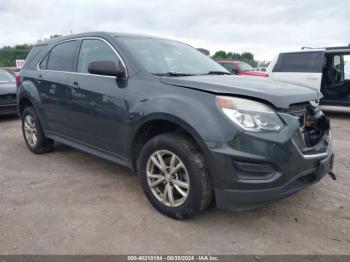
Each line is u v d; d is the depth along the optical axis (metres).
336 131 6.84
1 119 8.30
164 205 2.97
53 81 4.26
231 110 2.54
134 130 3.12
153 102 2.93
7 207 3.16
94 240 2.62
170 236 2.69
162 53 3.71
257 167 2.48
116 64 3.45
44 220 2.92
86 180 3.88
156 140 2.93
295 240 2.65
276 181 2.49
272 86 2.87
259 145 2.46
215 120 2.56
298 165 2.57
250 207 2.58
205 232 2.76
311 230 2.80
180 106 2.73
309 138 2.82
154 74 3.17
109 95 3.38
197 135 2.60
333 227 2.85
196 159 2.68
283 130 2.53
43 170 4.23
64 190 3.58
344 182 3.85
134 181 3.86
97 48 3.78
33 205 3.21
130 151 3.27
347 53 8.09
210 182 2.70
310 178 2.82
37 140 4.82
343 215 3.06
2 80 8.59
